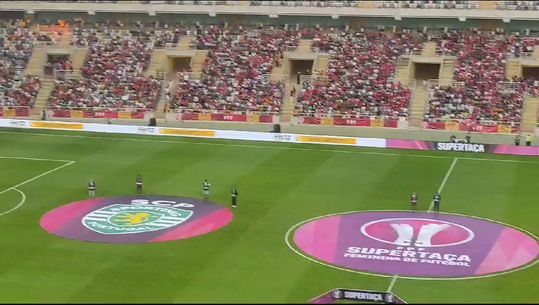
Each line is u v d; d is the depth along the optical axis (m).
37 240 69.25
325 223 74.81
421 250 67.31
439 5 142.50
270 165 99.06
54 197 83.94
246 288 58.00
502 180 92.31
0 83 142.25
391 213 78.44
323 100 132.50
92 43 149.88
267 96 134.75
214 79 139.50
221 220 75.56
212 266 62.81
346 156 104.81
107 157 103.69
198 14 151.12
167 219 75.88
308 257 65.19
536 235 71.75
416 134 122.88
